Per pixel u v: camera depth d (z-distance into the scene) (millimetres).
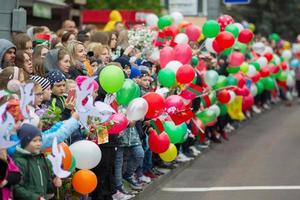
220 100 30078
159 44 26219
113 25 36781
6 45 17234
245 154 29219
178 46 23438
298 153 29156
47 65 18609
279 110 48625
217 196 21031
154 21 32125
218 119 32125
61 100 16500
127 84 18281
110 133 17484
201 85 26953
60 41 22125
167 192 21938
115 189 18672
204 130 28766
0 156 12680
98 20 47250
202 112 27422
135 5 58719
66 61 18625
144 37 24594
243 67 34469
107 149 17750
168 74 22016
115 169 19312
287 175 24156
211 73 27234
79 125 15805
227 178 24000
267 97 46938
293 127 38625
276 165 26281
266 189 21812
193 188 22484
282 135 35250
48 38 23344
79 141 15414
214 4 35688
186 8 39312
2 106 12617
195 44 27797
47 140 14125
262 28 78188
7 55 17281
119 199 19250
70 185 15570
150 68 23109
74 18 47281
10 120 12578
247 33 29078
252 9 78312
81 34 24266
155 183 22344
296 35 84250
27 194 13375
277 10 82000
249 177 24031
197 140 29141
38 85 14977
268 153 29328
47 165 14055
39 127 14148
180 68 22109
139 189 20781
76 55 19594
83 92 15273
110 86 17266
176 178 24250
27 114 13344
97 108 15586
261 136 34906
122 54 22062
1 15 20188
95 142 16625
